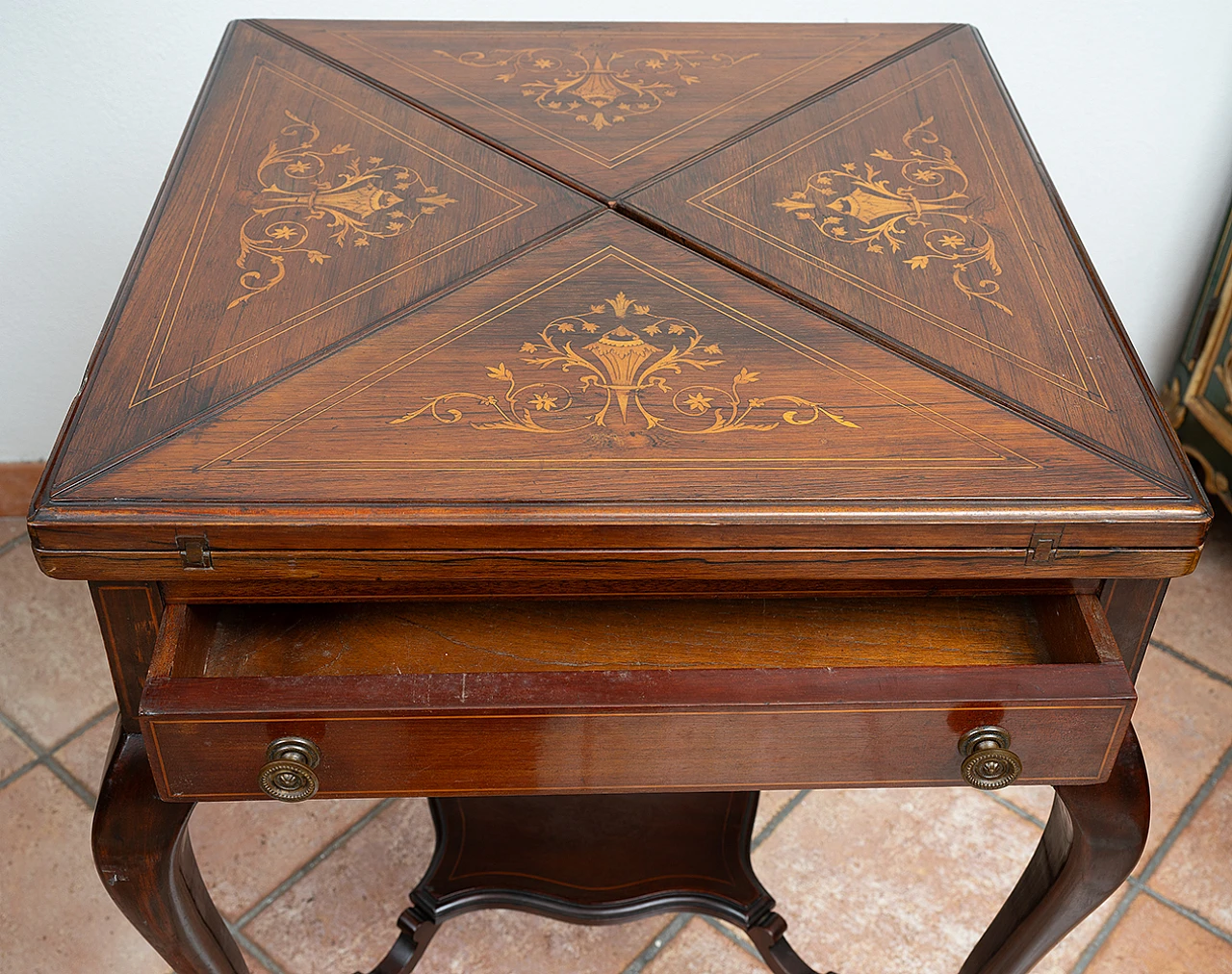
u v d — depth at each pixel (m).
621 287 0.94
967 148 1.12
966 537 0.77
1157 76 1.60
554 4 1.55
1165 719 1.59
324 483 0.76
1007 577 0.80
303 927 1.38
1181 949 1.36
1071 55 1.59
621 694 0.76
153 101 1.53
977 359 0.88
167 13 1.46
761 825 1.49
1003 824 1.49
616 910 1.28
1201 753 1.55
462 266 0.96
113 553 0.76
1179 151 1.67
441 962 1.36
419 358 0.87
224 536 0.75
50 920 1.37
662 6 1.56
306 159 1.09
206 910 1.03
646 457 0.79
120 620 0.83
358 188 1.05
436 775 0.81
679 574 0.78
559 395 0.84
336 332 0.89
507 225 1.01
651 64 1.25
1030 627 0.92
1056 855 0.97
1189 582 1.78
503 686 0.77
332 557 0.76
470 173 1.07
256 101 1.17
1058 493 0.77
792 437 0.81
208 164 1.08
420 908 1.28
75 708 1.59
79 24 1.44
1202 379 1.77
